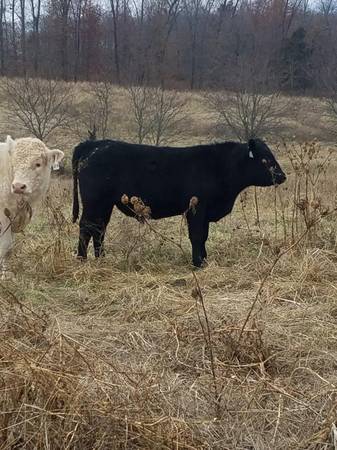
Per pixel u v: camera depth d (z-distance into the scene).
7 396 2.93
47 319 4.20
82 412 2.88
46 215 8.79
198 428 3.01
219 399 3.23
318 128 27.33
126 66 36.56
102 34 41.34
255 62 29.28
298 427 3.08
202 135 25.25
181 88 34.66
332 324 4.36
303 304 4.74
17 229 5.91
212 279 5.62
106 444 2.82
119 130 23.02
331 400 3.18
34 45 39.69
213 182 6.46
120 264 6.23
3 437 2.84
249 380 3.50
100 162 6.36
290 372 3.74
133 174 6.39
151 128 21.73
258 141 6.52
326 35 42.59
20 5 41.56
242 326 4.02
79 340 4.00
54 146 21.41
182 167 6.45
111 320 4.62
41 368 2.98
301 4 50.16
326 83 29.27
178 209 6.61
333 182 11.88
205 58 38.84
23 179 5.50
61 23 39.41
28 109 21.84
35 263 5.98
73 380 3.02
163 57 37.56
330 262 5.71
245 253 6.61
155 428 2.87
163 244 6.82
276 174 6.50
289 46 37.22
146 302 4.93
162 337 4.18
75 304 5.05
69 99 25.09
